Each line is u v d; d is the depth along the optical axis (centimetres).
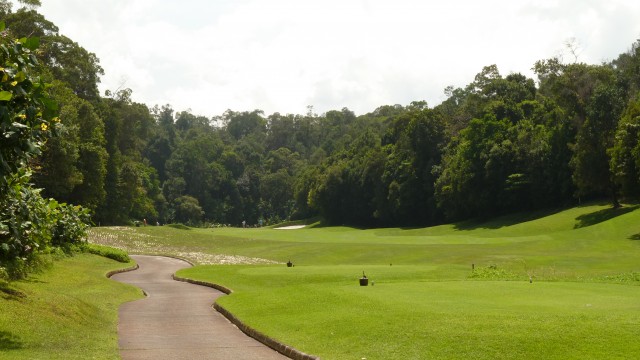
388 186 10850
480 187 8819
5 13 7369
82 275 3017
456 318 1426
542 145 8238
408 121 12038
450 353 1177
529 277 2886
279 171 16875
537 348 1137
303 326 1603
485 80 10856
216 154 17900
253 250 6253
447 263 4409
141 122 12100
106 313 2062
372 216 11638
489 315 1434
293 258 5441
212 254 5894
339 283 2759
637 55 8319
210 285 3309
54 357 1221
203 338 1634
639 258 3997
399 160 10744
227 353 1409
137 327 1839
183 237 7062
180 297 2781
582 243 5075
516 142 8631
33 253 2559
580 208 7681
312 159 17762
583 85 7938
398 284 2417
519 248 5009
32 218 1927
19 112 1318
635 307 1540
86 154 7094
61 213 4003
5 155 1307
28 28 7581
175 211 15050
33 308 1631
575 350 1103
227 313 2059
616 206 7181
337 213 12450
